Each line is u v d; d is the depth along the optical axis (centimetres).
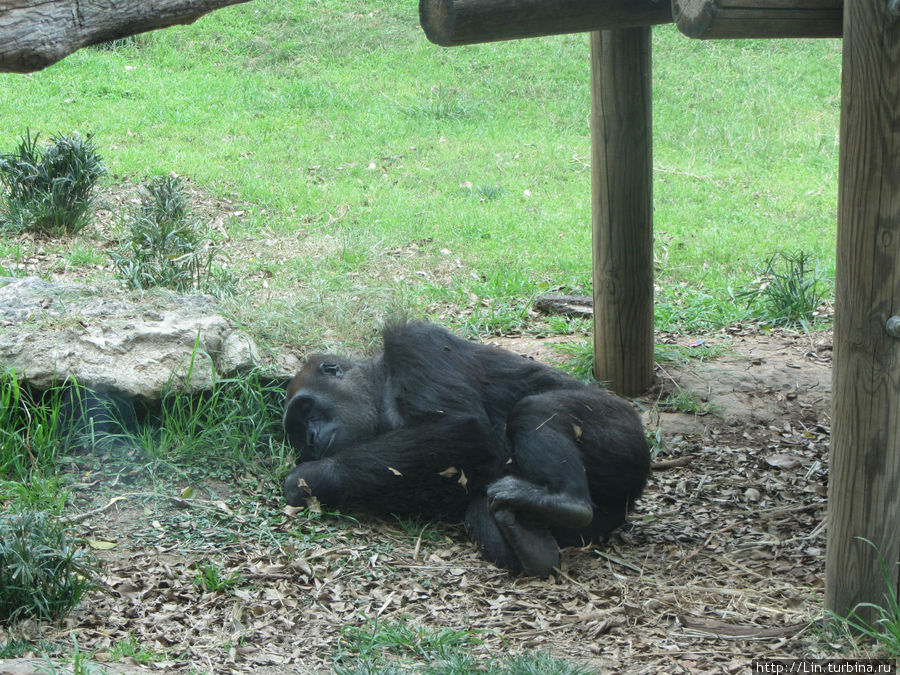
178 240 1079
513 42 2441
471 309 1185
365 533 688
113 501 686
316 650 531
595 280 956
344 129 1944
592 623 566
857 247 486
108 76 2158
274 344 887
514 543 621
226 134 1873
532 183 1722
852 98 475
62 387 735
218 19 2480
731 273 1345
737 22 494
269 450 786
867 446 503
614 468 677
